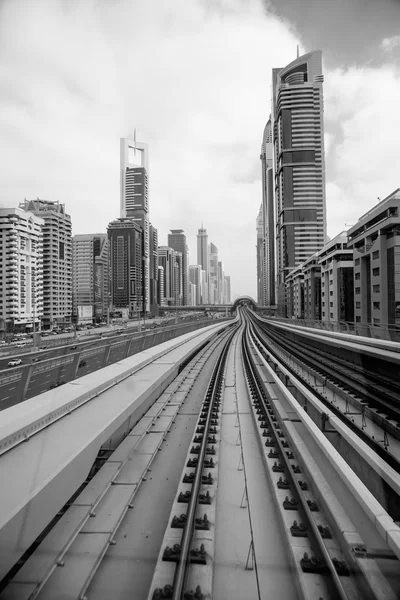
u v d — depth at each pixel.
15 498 3.00
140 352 11.68
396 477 4.72
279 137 98.19
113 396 6.48
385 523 3.16
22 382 5.18
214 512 4.02
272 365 15.23
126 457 5.41
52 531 3.55
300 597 2.84
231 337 36.75
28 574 2.96
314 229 92.19
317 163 92.62
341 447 6.73
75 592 2.82
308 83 93.00
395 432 6.62
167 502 4.30
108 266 124.12
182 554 3.12
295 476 4.71
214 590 2.92
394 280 25.09
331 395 9.80
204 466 5.21
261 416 7.73
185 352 14.56
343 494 4.00
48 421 4.79
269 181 188.50
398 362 9.45
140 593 2.84
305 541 3.42
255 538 3.62
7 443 3.92
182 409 8.63
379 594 2.72
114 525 3.72
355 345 12.25
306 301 56.44
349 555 3.07
